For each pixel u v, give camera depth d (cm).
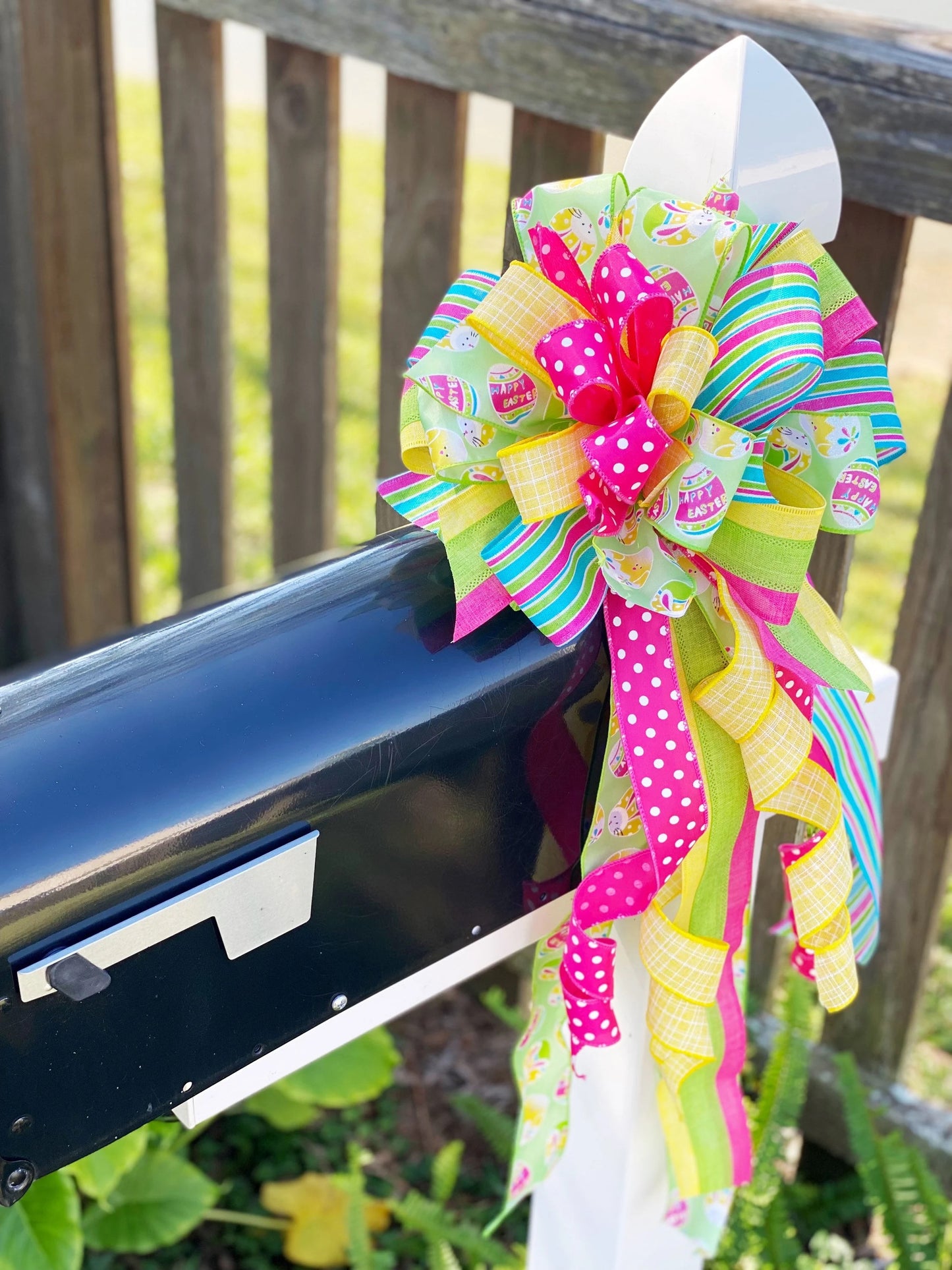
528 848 88
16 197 209
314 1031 86
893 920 166
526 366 77
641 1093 105
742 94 80
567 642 79
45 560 243
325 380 196
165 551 330
